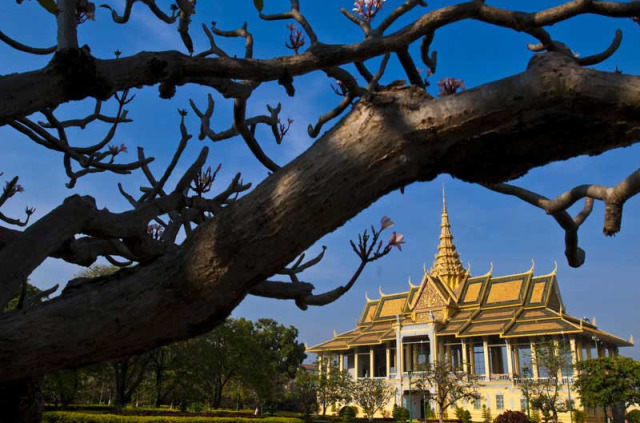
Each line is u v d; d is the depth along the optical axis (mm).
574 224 3188
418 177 2420
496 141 2340
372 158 2299
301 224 2295
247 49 4230
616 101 2105
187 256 2373
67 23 3182
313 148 2373
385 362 70312
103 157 6785
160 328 2414
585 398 42438
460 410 51906
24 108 2459
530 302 57281
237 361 43625
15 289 2459
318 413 67250
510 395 50469
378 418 58031
